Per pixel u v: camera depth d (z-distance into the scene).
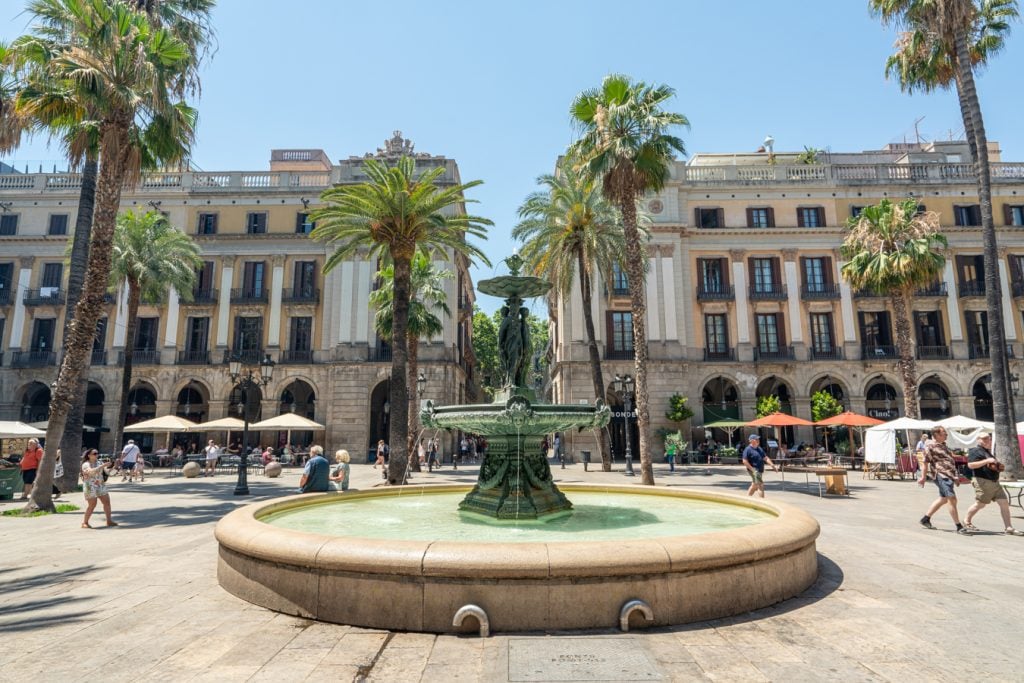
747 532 4.73
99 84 11.50
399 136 36.72
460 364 36.78
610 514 7.34
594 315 32.72
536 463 7.39
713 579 4.32
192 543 7.76
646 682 3.17
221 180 35.72
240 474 15.16
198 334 34.03
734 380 32.88
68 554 6.99
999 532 8.48
